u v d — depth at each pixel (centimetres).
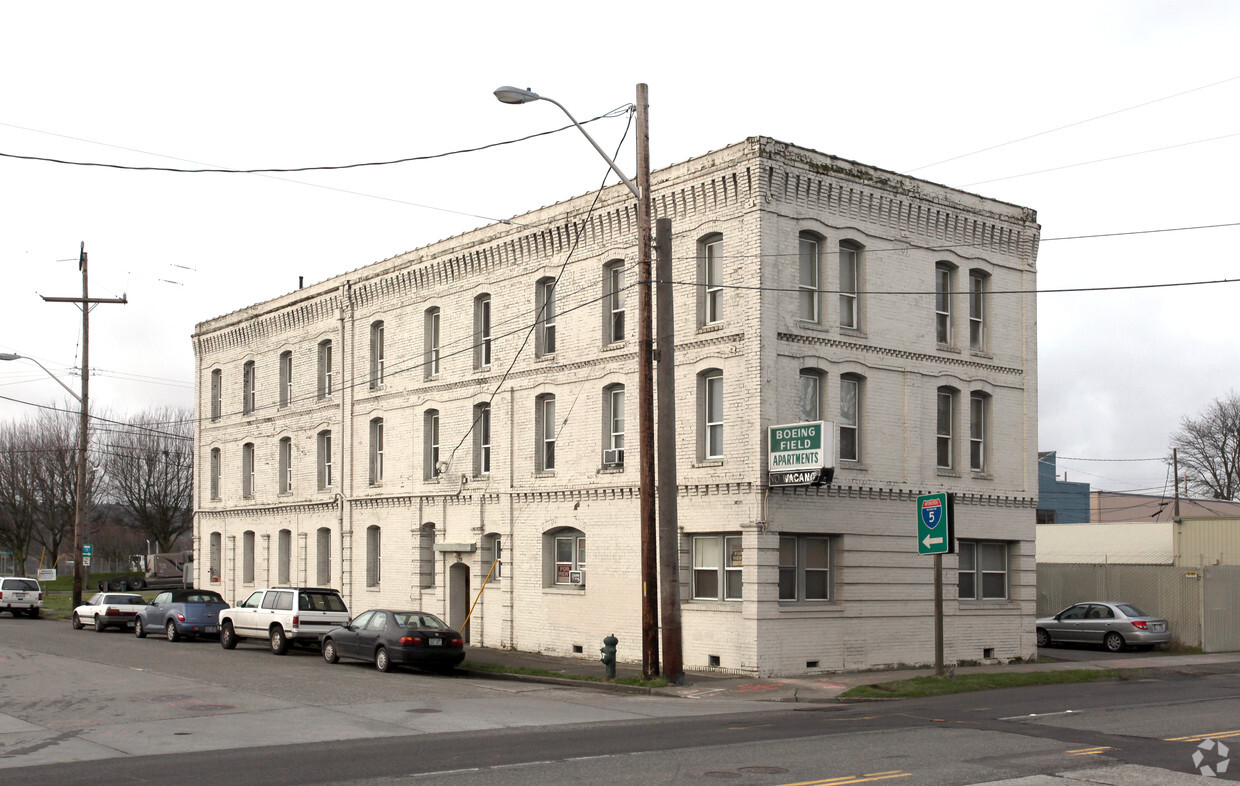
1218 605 3391
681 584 2545
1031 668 2669
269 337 4253
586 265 2870
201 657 2828
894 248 2675
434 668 2584
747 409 2420
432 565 3381
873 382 2609
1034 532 2920
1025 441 2917
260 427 4278
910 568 2645
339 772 1238
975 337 2869
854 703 1972
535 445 2994
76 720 1705
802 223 2505
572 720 1722
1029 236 2962
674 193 2619
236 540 4397
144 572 8825
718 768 1237
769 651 2367
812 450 2284
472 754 1361
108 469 7906
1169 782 1147
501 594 3061
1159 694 2058
